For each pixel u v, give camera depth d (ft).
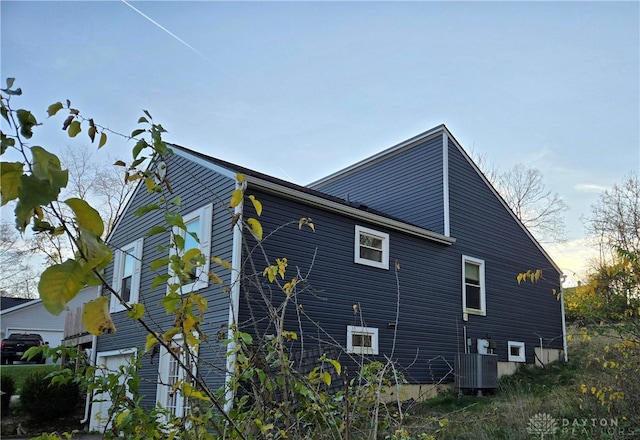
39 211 4.22
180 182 41.52
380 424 10.75
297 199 38.09
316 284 38.04
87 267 3.50
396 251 44.88
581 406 22.71
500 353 51.55
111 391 8.55
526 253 58.49
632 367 18.42
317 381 9.70
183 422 8.11
